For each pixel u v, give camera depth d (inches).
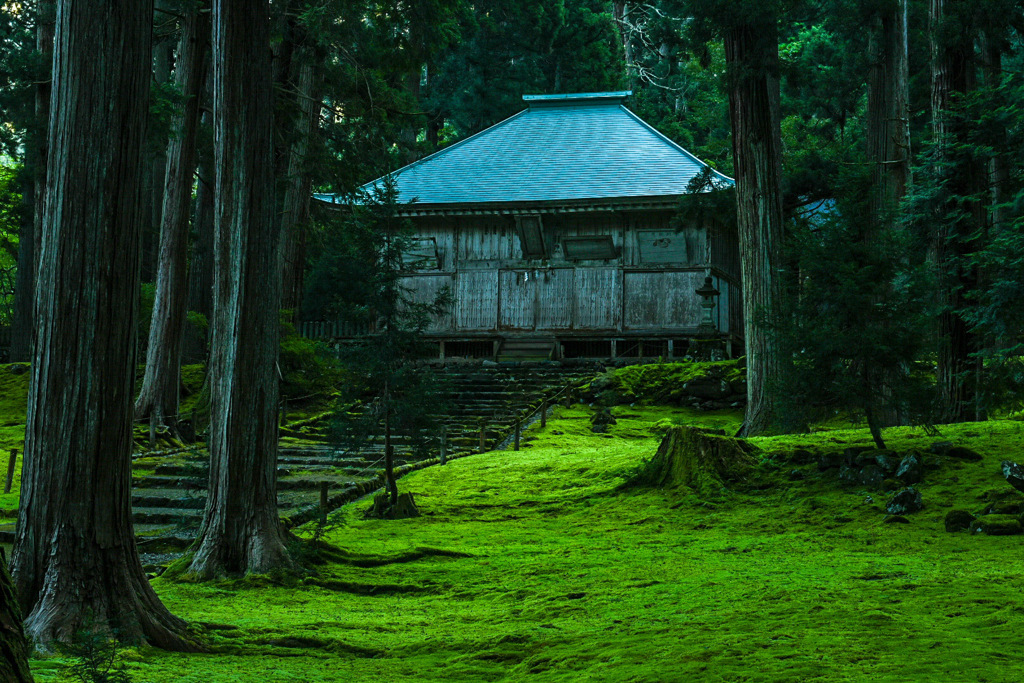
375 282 557.3
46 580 276.4
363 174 1013.2
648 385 1019.3
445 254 1343.5
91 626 237.8
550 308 1302.9
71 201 288.8
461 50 1749.5
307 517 553.3
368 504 598.5
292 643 286.4
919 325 540.1
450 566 426.3
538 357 1289.4
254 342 443.8
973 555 366.0
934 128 698.2
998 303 586.6
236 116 449.4
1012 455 516.4
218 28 451.2
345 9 831.7
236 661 258.5
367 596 393.1
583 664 229.0
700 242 1277.1
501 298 1317.7
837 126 1723.7
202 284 1208.8
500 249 1331.2
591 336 1273.4
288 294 1189.7
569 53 1882.4
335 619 332.5
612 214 1296.8
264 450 442.3
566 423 920.3
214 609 357.1
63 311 286.8
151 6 304.5
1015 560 348.5
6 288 1736.0
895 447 557.6
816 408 565.9
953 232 662.5
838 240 553.3
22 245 1188.5
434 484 651.5
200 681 222.7
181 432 883.4
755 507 519.8
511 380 1084.5
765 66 736.3
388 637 294.2
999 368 621.3
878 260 542.3
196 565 425.1
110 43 291.7
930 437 575.2
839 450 573.0
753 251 737.0
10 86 898.7
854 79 1358.3
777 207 744.3
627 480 592.7
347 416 568.1
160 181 1310.3
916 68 1165.7
